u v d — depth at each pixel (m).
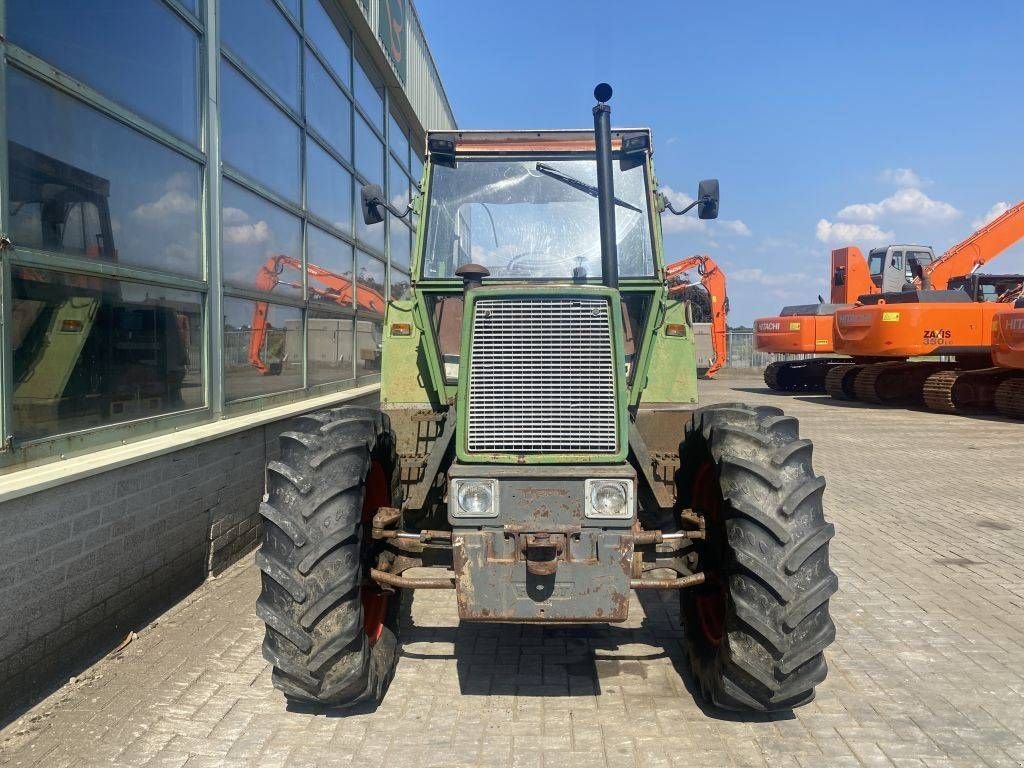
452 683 3.95
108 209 4.46
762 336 23.19
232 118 6.24
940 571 5.74
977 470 9.90
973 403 16.72
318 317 8.68
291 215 7.75
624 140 4.86
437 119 17.09
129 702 3.66
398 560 4.07
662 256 4.70
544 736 3.42
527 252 4.78
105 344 4.45
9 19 3.61
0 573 3.36
